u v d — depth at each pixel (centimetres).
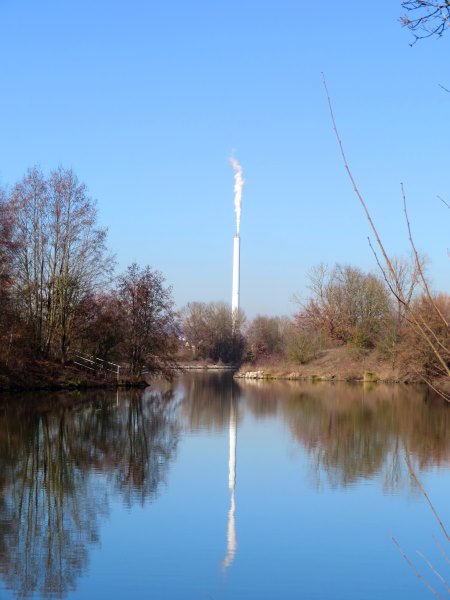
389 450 2308
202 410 3544
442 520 1446
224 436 2605
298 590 1056
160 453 2189
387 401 4247
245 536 1323
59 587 1048
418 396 4678
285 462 2069
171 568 1141
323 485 1762
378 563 1182
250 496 1636
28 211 4353
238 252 10625
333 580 1098
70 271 4481
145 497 1603
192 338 10581
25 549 1220
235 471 1927
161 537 1306
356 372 6600
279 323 10506
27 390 4166
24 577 1087
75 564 1147
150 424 2902
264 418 3234
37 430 2562
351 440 2538
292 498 1623
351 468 1986
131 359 5009
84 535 1306
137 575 1103
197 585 1065
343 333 7431
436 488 1736
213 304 10812
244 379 7094
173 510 1497
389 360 6412
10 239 3966
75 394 4147
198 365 10369
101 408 3438
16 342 4150
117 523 1390
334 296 7638
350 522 1430
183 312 10688
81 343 4788
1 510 1462
